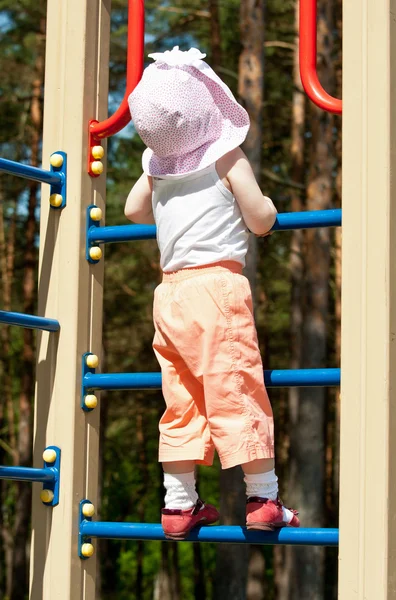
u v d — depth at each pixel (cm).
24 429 2792
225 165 498
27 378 2817
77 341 565
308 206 2262
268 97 2762
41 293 580
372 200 472
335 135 2802
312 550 2131
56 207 582
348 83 488
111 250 2909
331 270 2878
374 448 453
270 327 3006
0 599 3158
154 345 513
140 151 2767
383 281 463
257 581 2623
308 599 2111
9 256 3041
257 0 2041
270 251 2844
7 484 3528
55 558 547
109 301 2972
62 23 606
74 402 559
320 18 2200
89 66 598
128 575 4434
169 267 502
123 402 3109
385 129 473
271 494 477
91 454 565
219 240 493
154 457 3806
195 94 492
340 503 458
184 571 4334
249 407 475
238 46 2695
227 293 485
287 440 3141
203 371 479
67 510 548
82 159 583
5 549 3288
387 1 483
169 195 506
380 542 445
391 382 457
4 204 3111
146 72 502
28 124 2867
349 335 468
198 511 495
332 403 3077
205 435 493
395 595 444
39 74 2750
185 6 2647
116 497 3912
